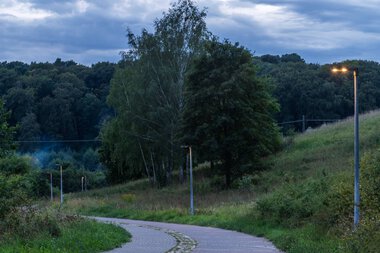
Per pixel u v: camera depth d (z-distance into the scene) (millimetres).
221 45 59125
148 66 62906
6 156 21016
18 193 20078
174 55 63406
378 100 99688
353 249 13992
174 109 62875
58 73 127562
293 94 100938
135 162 69250
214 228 34719
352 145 58031
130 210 53625
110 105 66312
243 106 57156
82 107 118625
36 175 75938
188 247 20906
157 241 23891
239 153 58625
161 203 54188
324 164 53188
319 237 20094
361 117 73062
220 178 61719
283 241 20969
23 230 18281
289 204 29094
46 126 113688
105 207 58219
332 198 23312
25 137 107250
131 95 63094
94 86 127500
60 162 98750
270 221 30047
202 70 58812
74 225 22625
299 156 61625
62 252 15359
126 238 24281
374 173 21453
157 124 63312
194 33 63438
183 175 71062
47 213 21844
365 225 14750
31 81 116312
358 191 18156
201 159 59031
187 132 59156
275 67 119625
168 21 63562
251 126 57906
